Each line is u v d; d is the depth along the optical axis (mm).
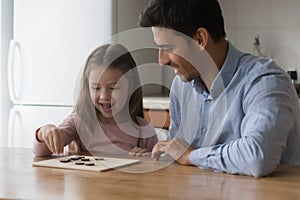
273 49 2754
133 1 2645
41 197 777
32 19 2602
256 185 880
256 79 1174
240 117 1203
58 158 1184
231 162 997
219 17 1229
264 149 984
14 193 807
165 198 769
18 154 1271
